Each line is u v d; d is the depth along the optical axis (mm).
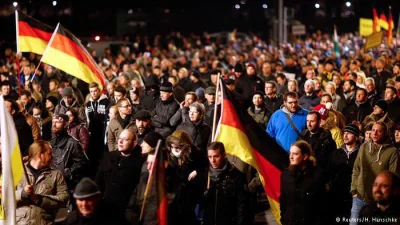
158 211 10492
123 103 16156
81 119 17688
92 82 17547
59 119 14391
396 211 9586
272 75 25703
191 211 11805
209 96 17719
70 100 18641
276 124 15391
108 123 16641
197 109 15398
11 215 10906
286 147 15133
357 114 18531
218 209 11961
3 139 10875
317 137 13977
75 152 14453
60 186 11836
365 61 32375
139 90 20266
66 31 17406
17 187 11758
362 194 12344
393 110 18266
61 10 62844
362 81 22875
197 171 12375
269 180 12469
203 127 15609
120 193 11797
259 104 17609
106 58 36312
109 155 12031
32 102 19969
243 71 22375
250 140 12477
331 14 80250
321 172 11406
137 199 11305
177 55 46188
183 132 12688
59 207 11727
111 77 26562
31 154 11766
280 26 49812
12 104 15547
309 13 80750
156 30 79750
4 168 10867
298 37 64500
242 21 87000
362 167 12383
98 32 68312
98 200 9750
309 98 19266
